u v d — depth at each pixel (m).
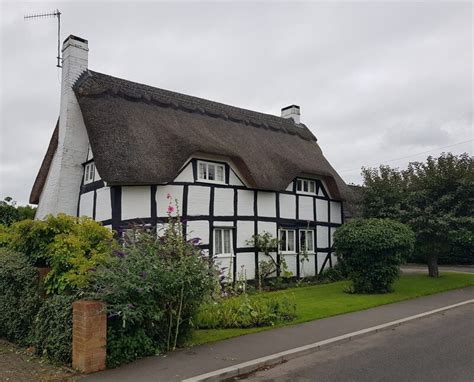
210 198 14.37
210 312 8.74
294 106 22.27
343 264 14.16
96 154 12.38
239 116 18.20
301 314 9.80
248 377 5.95
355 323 8.93
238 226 15.12
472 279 16.52
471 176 15.45
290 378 5.84
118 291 6.41
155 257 7.11
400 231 13.26
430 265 17.44
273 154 17.00
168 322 7.10
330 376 5.86
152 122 14.11
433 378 5.65
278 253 16.25
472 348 7.07
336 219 19.34
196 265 7.38
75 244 7.64
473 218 14.82
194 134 14.48
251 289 14.35
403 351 6.97
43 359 6.63
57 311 6.67
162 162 12.93
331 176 18.25
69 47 14.88
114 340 6.30
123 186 12.54
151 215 12.88
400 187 17.25
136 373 5.88
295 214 17.34
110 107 13.58
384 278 13.20
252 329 8.41
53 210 14.09
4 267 8.10
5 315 8.00
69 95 14.72
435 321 9.38
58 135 15.30
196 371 5.93
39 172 16.27
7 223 17.92
